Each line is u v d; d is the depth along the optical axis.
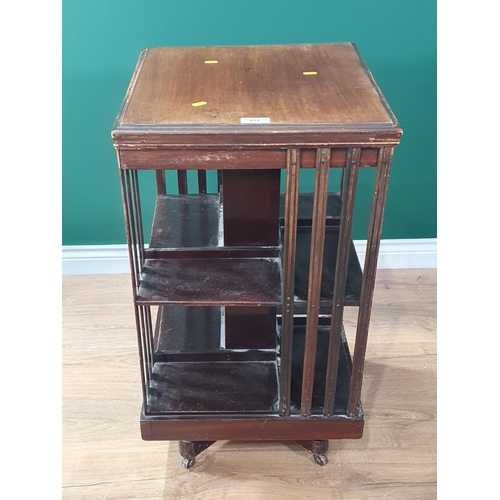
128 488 1.53
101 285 2.23
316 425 1.46
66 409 1.74
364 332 1.34
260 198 1.34
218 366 1.55
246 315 1.50
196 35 1.82
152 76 1.33
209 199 1.61
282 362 1.36
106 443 1.64
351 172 1.14
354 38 1.83
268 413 1.45
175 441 1.65
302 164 1.14
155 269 1.37
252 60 1.42
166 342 1.58
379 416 1.71
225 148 1.11
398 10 1.78
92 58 1.83
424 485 1.53
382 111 1.15
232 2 1.76
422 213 2.18
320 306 1.35
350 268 1.41
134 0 1.75
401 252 2.27
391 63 1.87
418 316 2.08
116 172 2.04
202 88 1.26
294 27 1.81
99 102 1.91
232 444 1.65
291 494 1.51
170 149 1.11
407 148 2.03
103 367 1.88
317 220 1.19
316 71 1.35
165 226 1.50
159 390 1.48
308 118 1.12
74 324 2.05
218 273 1.36
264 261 1.40
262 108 1.17
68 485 1.53
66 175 2.05
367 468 1.57
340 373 1.55
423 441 1.64
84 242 2.22
